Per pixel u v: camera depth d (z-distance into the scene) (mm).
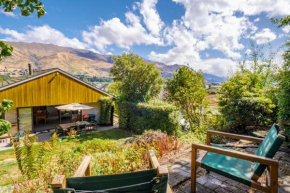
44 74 11625
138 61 17906
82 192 1371
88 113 14570
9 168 5891
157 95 17953
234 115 5906
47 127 12758
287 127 3869
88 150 5250
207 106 7668
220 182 2615
